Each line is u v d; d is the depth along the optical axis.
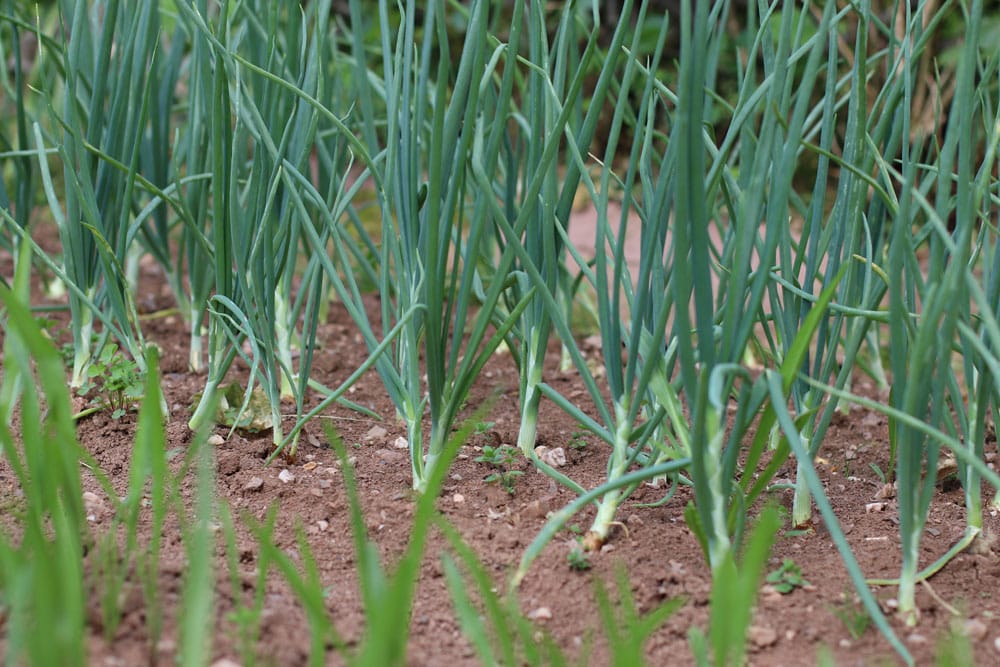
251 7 2.60
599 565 1.73
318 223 2.43
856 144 1.83
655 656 1.52
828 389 1.50
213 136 2.03
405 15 1.98
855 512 2.02
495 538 1.81
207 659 1.34
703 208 1.48
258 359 2.07
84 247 2.41
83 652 1.31
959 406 1.89
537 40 2.02
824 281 1.92
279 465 2.12
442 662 1.48
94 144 2.42
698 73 1.42
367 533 1.85
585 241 4.24
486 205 1.80
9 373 1.53
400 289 1.98
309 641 1.47
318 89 2.13
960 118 1.53
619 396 1.80
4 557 1.33
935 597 1.66
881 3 3.61
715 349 1.63
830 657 1.39
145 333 3.05
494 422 2.46
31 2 3.98
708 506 1.53
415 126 1.90
